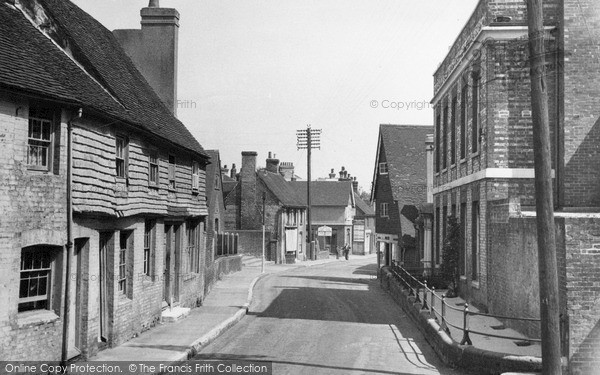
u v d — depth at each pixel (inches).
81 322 490.6
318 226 2664.9
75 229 468.1
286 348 584.4
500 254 619.5
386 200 1451.8
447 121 957.8
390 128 1519.4
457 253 845.8
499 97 671.1
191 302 839.7
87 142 486.0
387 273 1157.1
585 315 439.8
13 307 401.4
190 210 826.8
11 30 476.7
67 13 663.1
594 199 630.5
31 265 439.8
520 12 679.1
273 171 2322.8
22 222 409.1
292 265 1927.9
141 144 620.1
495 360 453.7
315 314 832.3
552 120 653.3
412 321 759.7
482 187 689.6
